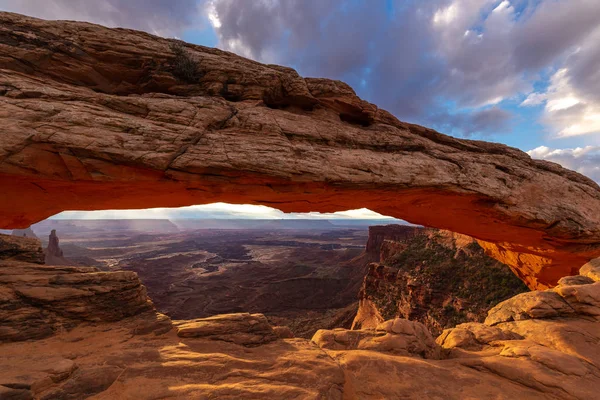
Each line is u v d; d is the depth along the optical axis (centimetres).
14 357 686
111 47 1173
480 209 1708
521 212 1666
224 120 1191
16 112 867
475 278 4084
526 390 839
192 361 770
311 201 1452
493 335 1190
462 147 1812
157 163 989
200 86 1319
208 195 1258
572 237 1820
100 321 927
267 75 1388
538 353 964
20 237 1036
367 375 866
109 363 717
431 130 1794
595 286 1316
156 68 1248
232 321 1020
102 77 1198
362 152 1363
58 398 579
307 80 1527
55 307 867
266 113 1291
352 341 1108
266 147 1159
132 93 1248
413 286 4462
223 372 736
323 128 1373
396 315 4581
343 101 1502
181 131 1066
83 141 908
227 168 1073
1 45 1009
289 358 843
